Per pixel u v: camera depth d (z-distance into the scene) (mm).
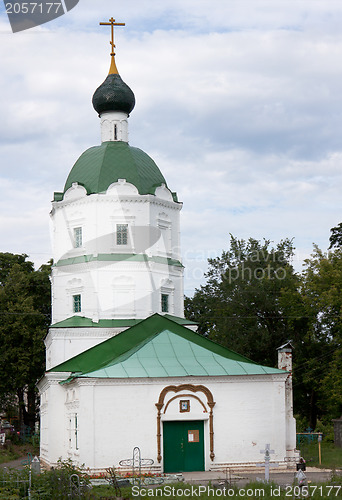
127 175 59500
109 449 43000
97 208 58281
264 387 45750
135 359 45812
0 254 89250
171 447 44062
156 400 44000
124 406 43531
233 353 49281
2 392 77688
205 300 89812
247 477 41156
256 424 45188
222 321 77188
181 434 44312
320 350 72375
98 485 37031
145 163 61219
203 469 44125
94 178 59312
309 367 71000
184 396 44344
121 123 62625
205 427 44594
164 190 60625
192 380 44594
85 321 56906
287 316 74438
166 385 44219
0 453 64125
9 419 86125
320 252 70438
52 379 50594
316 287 68188
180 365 45656
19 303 79062
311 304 69188
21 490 32750
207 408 44594
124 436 43281
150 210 59000
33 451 68375
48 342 60156
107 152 60688
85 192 58844
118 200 58406
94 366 49500
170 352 46812
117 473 41875
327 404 69125
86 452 42719
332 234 88250
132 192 58875
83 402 43125
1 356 76375
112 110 62625
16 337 77500
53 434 50281
